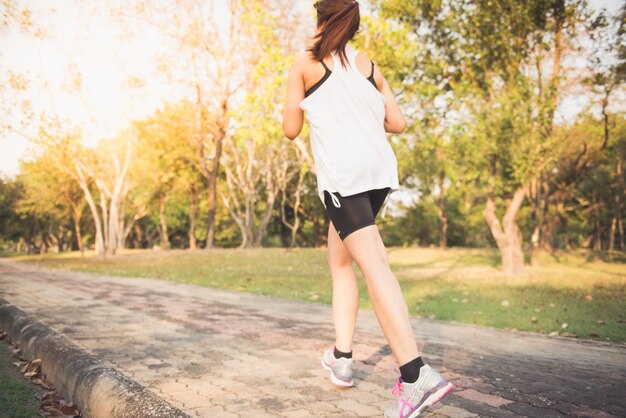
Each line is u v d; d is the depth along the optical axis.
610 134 21.02
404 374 1.91
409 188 41.28
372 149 2.13
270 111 14.27
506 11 13.14
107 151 29.61
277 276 11.61
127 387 2.14
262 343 3.71
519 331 4.92
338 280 2.51
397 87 13.62
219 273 12.48
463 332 4.75
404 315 1.93
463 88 13.11
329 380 2.69
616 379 2.81
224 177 39.41
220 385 2.57
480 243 56.34
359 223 2.06
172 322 4.69
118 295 7.18
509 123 12.53
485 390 2.53
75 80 22.55
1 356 3.48
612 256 22.77
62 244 64.06
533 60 14.02
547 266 17.25
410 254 23.58
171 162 35.16
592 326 5.12
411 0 13.24
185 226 53.78
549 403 2.32
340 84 2.18
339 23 2.20
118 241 38.50
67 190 35.97
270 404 2.27
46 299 6.51
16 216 51.22
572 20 12.95
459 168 14.12
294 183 43.41
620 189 33.84
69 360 2.66
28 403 2.50
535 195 18.75
